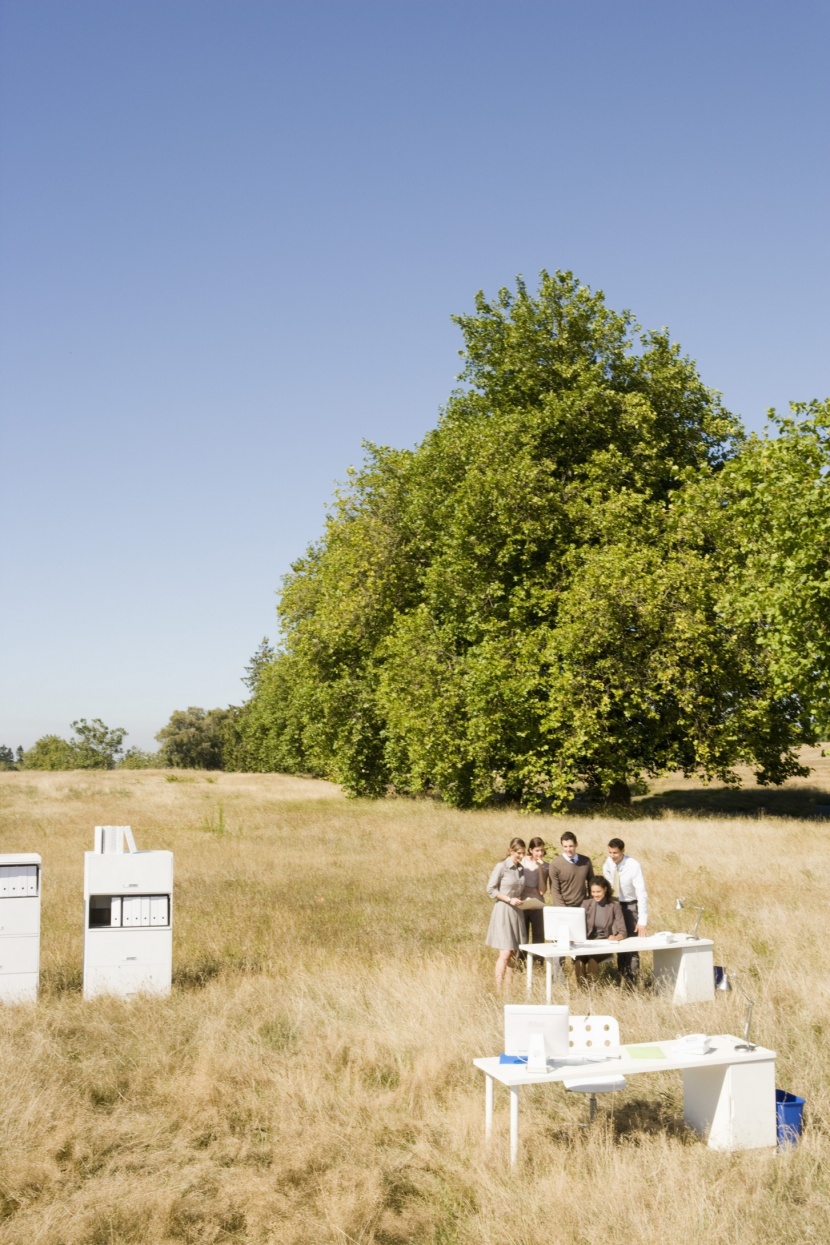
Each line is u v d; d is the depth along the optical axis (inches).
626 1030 372.5
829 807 1440.7
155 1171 267.1
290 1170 266.5
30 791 1940.2
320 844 1017.5
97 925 448.5
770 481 940.0
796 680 944.9
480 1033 372.8
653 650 1194.6
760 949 508.4
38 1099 303.6
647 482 1360.7
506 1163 270.8
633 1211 238.4
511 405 1423.5
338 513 1753.2
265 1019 396.8
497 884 471.8
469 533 1317.7
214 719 4985.2
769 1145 277.0
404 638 1398.9
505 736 1311.5
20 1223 237.1
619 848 482.9
